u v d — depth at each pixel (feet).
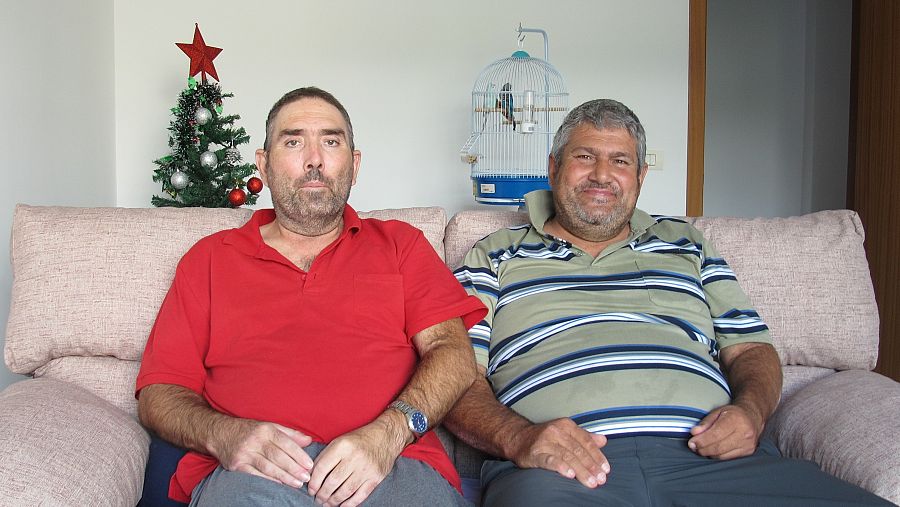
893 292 12.48
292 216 5.24
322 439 4.57
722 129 19.84
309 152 5.19
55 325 5.35
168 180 10.88
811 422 5.06
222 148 11.14
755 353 5.49
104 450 4.35
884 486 4.23
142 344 5.43
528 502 4.13
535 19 13.37
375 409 4.70
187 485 4.55
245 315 4.95
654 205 13.50
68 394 4.87
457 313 5.07
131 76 13.26
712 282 5.77
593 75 13.41
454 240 6.27
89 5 12.17
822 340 5.77
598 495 4.24
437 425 5.16
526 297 5.58
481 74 13.42
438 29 13.38
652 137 13.43
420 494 4.21
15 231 5.62
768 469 4.45
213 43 13.25
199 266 5.20
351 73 13.39
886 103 12.76
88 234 5.55
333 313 4.95
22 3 10.08
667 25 13.32
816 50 18.67
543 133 13.34
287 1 13.29
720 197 19.93
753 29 19.57
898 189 12.39
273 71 13.34
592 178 5.76
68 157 11.45
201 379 5.00
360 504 4.15
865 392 5.08
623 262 5.75
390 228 5.47
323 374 4.71
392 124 13.48
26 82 10.18
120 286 5.43
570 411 4.99
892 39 12.58
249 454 4.17
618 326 5.34
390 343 4.98
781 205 19.63
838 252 5.93
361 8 13.34
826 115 18.35
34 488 3.84
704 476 4.45
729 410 4.83
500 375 5.43
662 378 5.07
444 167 13.55
